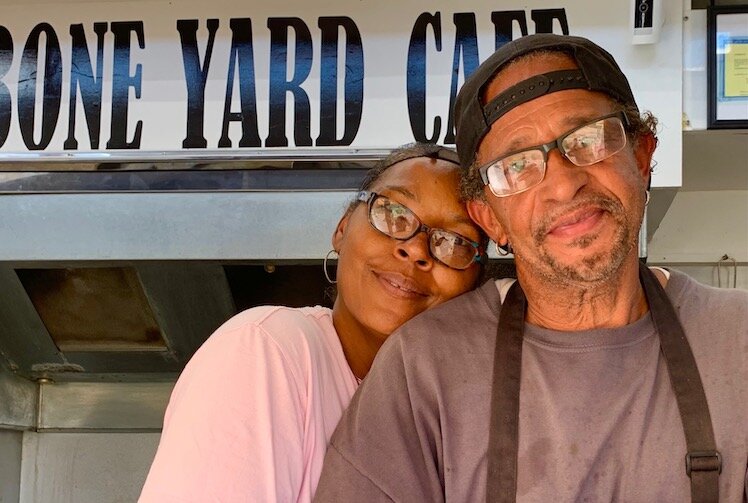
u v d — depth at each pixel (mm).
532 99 982
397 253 1128
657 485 907
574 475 921
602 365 966
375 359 1083
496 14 1502
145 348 1809
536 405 971
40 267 1578
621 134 961
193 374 968
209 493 864
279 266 1633
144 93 1548
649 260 1996
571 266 944
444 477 975
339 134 1513
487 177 1007
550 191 950
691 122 1479
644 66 1474
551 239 955
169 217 1507
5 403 1886
